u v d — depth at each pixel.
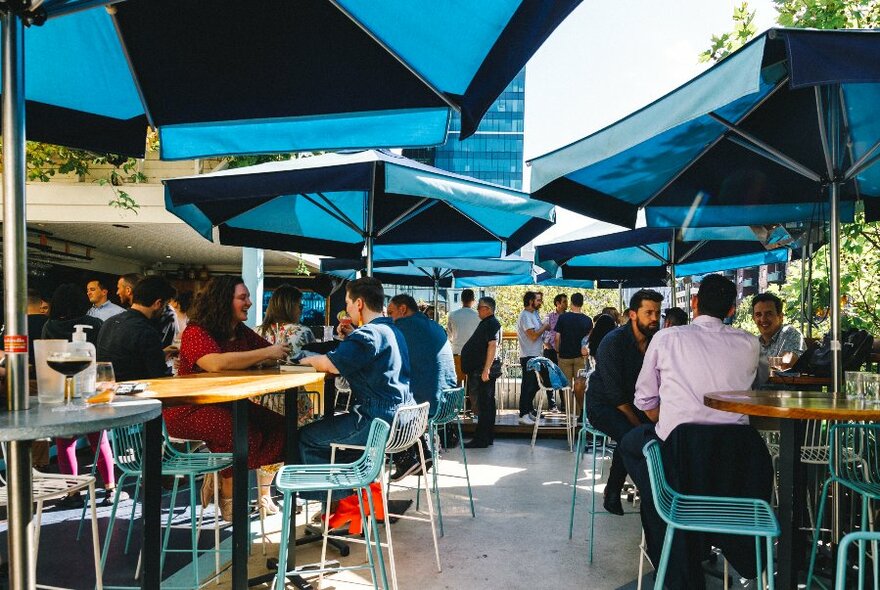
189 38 2.88
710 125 4.02
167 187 4.43
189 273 14.68
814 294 7.40
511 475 6.66
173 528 4.82
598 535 4.66
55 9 2.12
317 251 6.41
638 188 4.68
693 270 8.86
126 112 3.26
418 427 3.70
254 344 4.58
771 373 4.88
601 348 4.68
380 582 3.75
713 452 2.79
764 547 2.85
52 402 2.30
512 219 5.95
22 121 2.06
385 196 5.79
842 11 6.31
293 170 4.32
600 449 8.09
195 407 4.01
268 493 5.22
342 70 2.97
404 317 5.51
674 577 2.74
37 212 8.59
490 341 8.23
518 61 2.47
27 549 1.95
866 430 3.52
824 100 3.73
